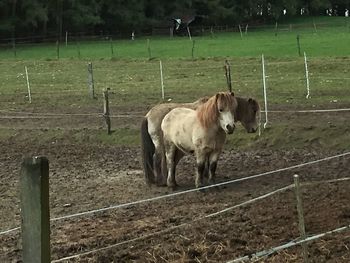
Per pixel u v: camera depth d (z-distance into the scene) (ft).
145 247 27.76
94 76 104.68
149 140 42.22
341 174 43.37
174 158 40.93
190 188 40.93
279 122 59.11
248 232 28.78
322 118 59.88
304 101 70.64
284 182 41.70
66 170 50.06
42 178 14.28
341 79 86.63
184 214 33.91
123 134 61.57
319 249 25.43
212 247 26.81
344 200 34.14
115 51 160.97
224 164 49.39
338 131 54.54
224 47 157.17
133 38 209.87
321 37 176.24
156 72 104.88
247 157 51.80
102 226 32.63
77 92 88.94
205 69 103.81
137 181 44.62
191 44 173.37
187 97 79.46
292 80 87.97
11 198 40.91
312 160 49.16
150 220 33.14
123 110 72.49
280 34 207.00
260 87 83.25
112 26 246.27
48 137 63.31
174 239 28.55
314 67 98.43
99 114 70.49
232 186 41.01
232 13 268.21
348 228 26.68
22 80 105.09
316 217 30.81
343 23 261.03
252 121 40.60
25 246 14.60
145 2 255.50
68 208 37.55
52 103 81.00
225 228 29.84
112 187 42.96
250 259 24.66
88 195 40.86
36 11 210.79
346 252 25.12
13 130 66.23
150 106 74.13
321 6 310.86
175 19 248.93
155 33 243.40
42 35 218.79
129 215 34.73
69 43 202.28
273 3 288.92
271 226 29.78
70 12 225.56
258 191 39.06
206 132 37.76
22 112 75.72
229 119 36.55
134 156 55.01
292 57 112.68
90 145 60.44
